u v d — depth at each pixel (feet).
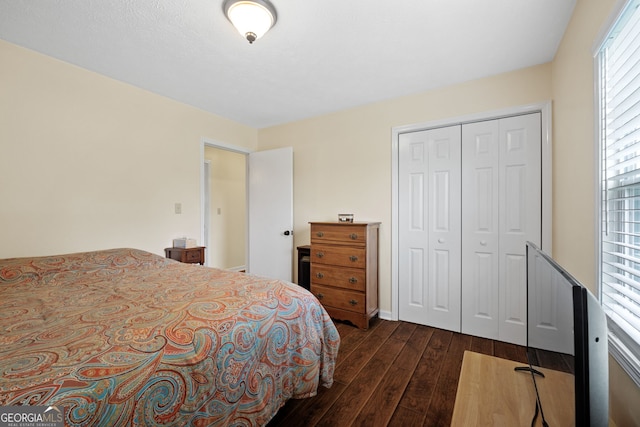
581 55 4.87
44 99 6.73
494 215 7.91
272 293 4.70
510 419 2.70
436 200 8.79
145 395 2.59
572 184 5.46
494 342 7.74
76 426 2.13
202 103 9.91
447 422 4.74
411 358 6.85
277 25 5.63
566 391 2.19
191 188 10.09
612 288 3.86
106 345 2.91
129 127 8.36
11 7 5.12
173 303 4.14
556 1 4.97
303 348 4.52
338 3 5.01
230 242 16.42
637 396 2.95
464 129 8.34
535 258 3.29
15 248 6.32
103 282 5.37
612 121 3.89
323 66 7.34
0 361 2.55
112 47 6.46
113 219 8.00
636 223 3.41
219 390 3.24
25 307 4.02
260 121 11.87
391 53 6.70
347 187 10.40
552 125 7.01
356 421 4.76
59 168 6.98
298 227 11.68
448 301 8.59
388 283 9.53
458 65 7.27
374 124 9.81
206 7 5.14
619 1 3.30
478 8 5.15
